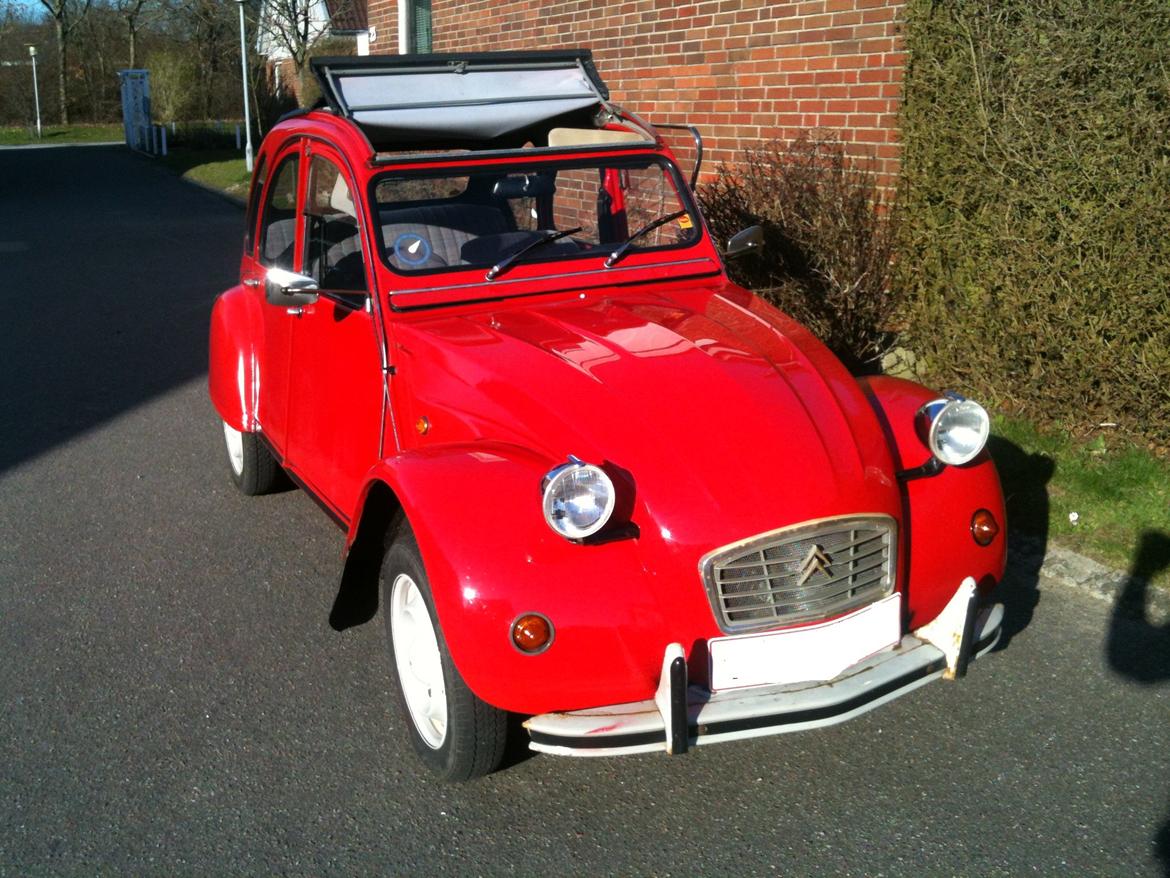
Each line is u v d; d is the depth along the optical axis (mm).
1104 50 5168
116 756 3799
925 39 6105
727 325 4035
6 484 6422
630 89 10289
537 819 3428
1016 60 5535
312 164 4633
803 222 6773
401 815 3461
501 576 3039
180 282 12867
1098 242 5355
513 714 3510
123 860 3285
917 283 6566
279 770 3705
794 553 3191
